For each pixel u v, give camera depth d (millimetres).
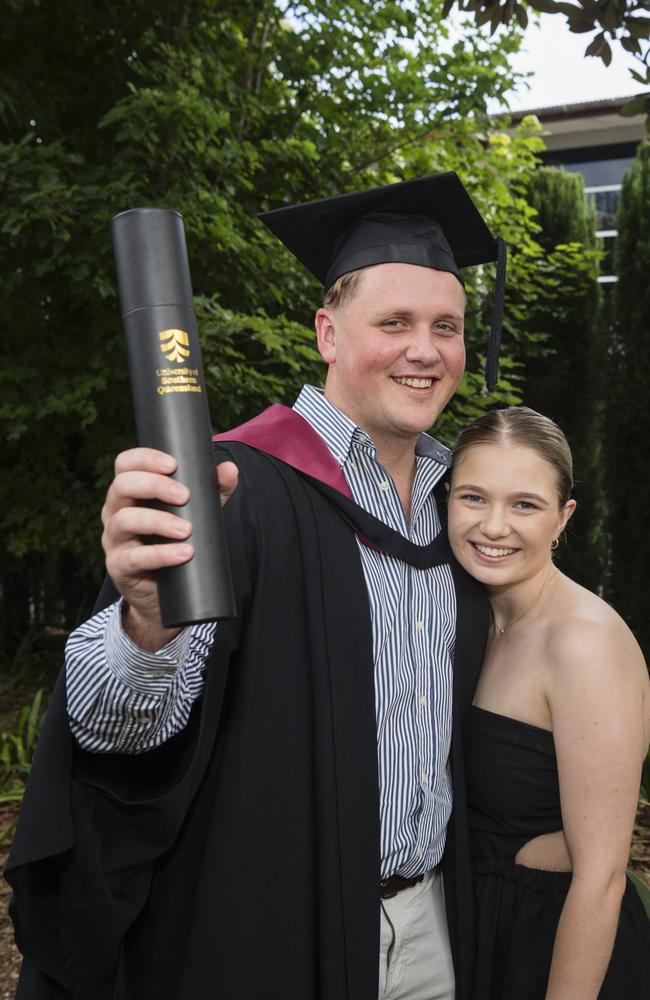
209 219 5473
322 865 1358
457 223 1760
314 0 6031
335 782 1384
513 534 1618
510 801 1635
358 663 1443
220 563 923
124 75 6305
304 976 1348
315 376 5844
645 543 7910
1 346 6344
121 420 6445
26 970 1399
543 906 1603
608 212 12102
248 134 6203
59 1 6062
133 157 5637
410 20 5918
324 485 1504
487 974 1608
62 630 8211
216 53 6148
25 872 1300
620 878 1506
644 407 7922
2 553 7668
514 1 3189
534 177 8992
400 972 1541
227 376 5203
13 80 5891
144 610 1019
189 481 927
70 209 5102
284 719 1387
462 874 1612
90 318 6211
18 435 5707
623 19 3023
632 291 8094
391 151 6445
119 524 914
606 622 1587
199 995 1313
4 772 4688
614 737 1504
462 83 6020
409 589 1571
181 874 1406
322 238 1731
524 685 1638
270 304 6082
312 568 1447
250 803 1352
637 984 1627
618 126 11844
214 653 1308
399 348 1541
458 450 1700
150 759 1329
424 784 1537
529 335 8008
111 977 1338
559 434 1676
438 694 1595
